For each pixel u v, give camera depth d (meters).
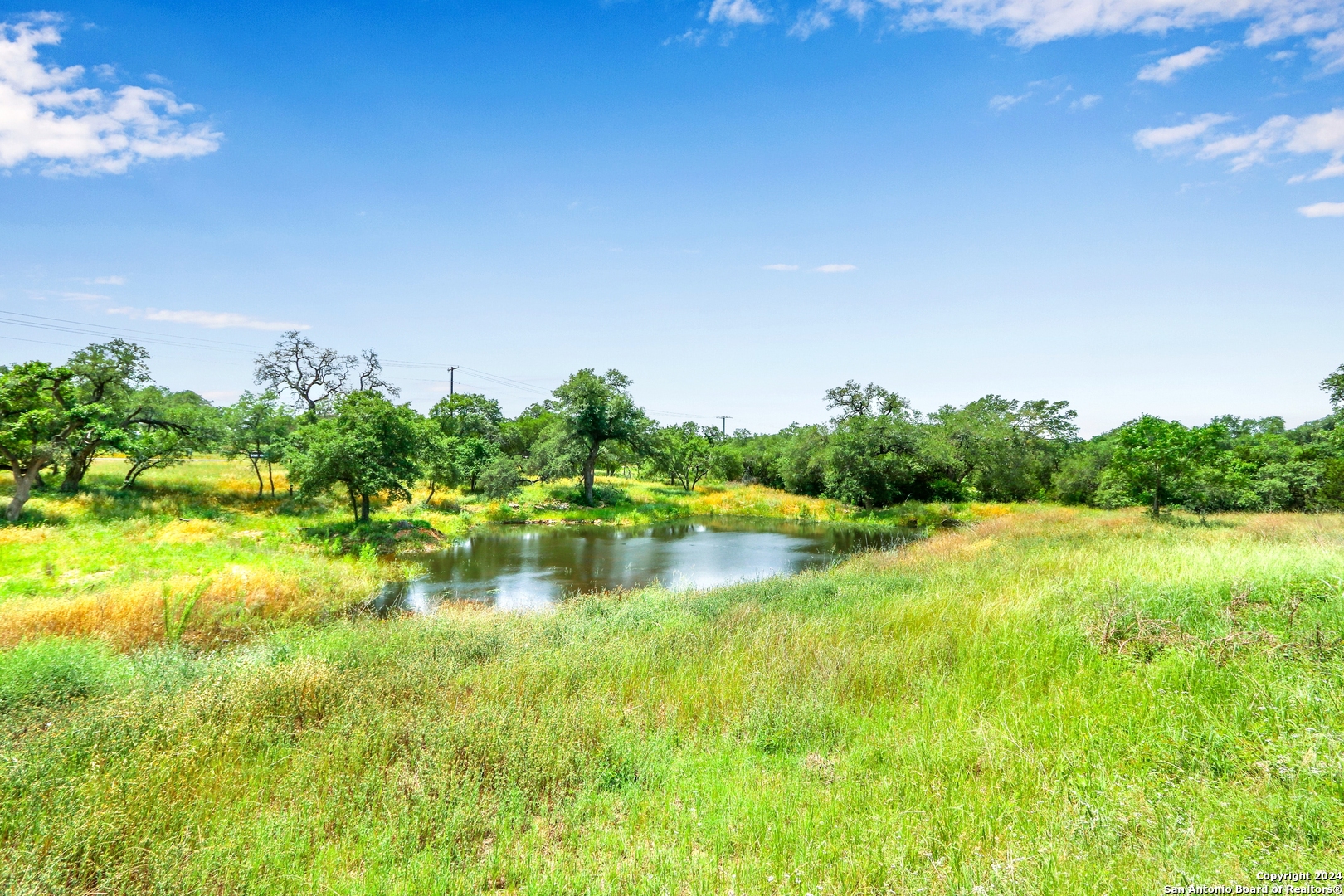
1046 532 21.97
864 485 43.75
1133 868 3.24
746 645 8.68
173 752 5.11
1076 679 6.27
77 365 29.17
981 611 8.84
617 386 45.88
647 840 4.04
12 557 17.09
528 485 48.53
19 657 7.66
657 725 6.07
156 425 31.94
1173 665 6.02
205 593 13.89
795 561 25.16
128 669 7.80
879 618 9.40
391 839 4.04
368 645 9.32
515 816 4.39
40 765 4.71
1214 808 3.78
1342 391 28.98
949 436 45.81
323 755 5.26
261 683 6.85
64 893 3.51
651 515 41.50
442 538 29.02
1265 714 4.76
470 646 9.26
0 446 23.03
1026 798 4.19
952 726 5.45
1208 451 22.59
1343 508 25.73
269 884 3.60
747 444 69.75
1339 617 6.38
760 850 3.77
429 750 5.31
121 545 19.84
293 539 24.16
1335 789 3.72
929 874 3.39
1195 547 12.91
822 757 5.18
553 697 6.68
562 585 20.20
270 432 35.91
